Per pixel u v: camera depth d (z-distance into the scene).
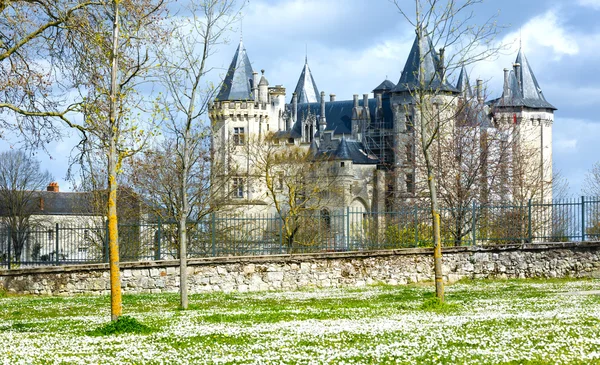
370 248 36.34
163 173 50.88
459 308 20.58
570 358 11.63
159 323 17.95
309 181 99.44
